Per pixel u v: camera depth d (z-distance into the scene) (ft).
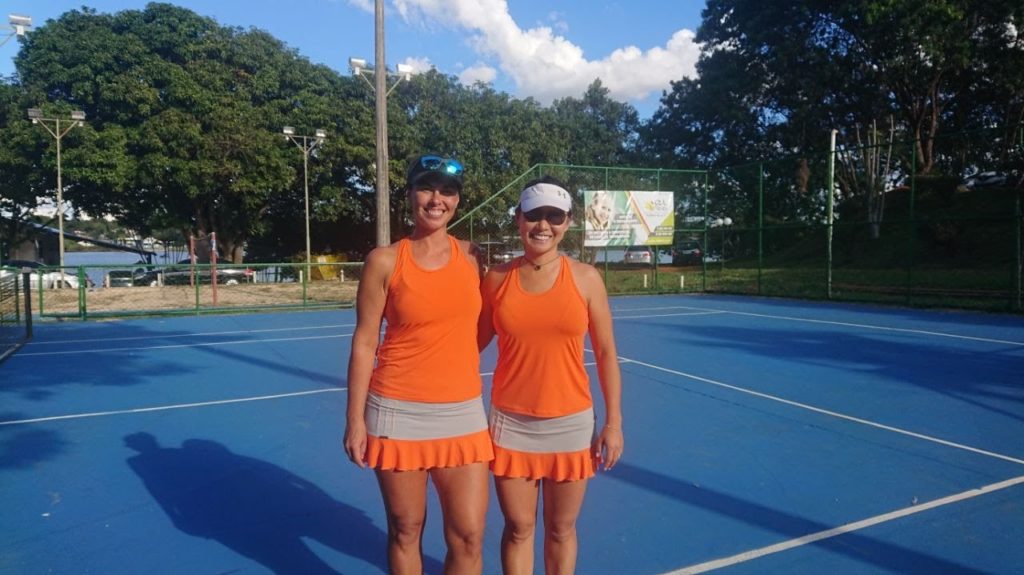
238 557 12.56
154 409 23.73
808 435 20.01
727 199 93.15
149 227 107.34
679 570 11.99
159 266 56.13
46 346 38.78
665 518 14.16
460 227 72.84
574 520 9.66
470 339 9.14
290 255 129.59
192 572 12.00
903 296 60.90
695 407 23.40
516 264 9.38
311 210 116.16
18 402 24.91
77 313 52.65
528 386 9.15
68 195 101.04
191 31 99.96
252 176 99.04
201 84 96.17
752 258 104.73
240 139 94.89
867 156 90.27
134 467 17.54
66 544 13.10
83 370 31.30
